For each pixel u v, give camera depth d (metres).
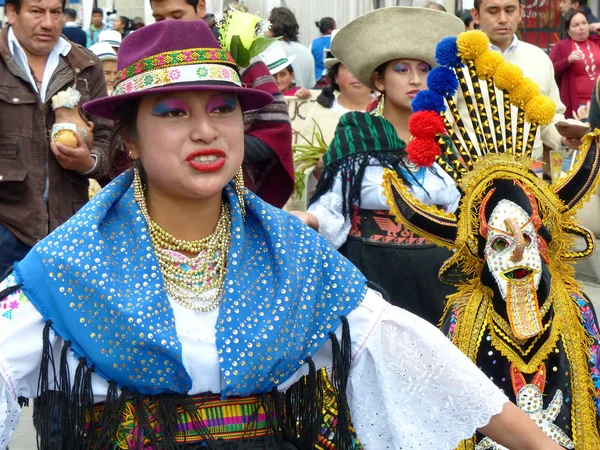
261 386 2.37
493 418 2.44
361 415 2.50
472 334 3.35
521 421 2.44
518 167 3.39
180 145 2.32
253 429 2.40
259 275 2.41
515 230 3.25
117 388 2.32
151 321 2.25
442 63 3.39
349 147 4.38
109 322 2.25
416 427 2.44
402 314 2.47
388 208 4.36
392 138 4.39
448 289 4.32
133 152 2.45
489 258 3.32
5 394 2.27
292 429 2.52
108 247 2.33
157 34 2.35
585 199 3.41
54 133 4.68
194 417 2.34
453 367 2.44
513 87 3.38
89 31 15.49
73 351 2.28
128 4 17.64
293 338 2.37
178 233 2.42
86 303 2.26
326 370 2.62
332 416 2.71
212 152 2.33
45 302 2.28
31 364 2.30
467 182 3.39
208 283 2.40
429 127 3.39
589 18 10.29
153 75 2.32
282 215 2.51
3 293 2.28
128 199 2.41
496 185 3.36
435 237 3.46
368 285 2.52
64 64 4.88
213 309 2.39
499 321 3.34
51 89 4.80
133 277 2.31
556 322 3.35
